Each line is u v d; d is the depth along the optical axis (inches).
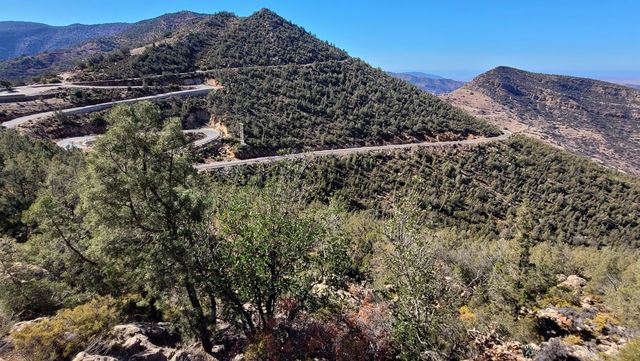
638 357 600.1
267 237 567.5
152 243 577.6
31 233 1379.2
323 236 620.4
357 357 556.4
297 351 542.6
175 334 633.0
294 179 641.6
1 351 528.1
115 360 465.1
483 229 3004.4
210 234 600.7
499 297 994.1
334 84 6520.7
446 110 6432.1
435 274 571.8
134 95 4320.9
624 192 4207.7
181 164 607.8
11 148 2124.8
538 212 3602.4
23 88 3986.2
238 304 601.6
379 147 4547.2
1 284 783.7
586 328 887.7
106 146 553.3
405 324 531.8
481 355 653.9
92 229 661.9
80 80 4500.5
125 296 722.8
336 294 648.4
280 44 7500.0
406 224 563.2
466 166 4296.3
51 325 548.1
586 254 2021.4
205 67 5802.2
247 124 4143.7
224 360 600.1
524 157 4758.9
